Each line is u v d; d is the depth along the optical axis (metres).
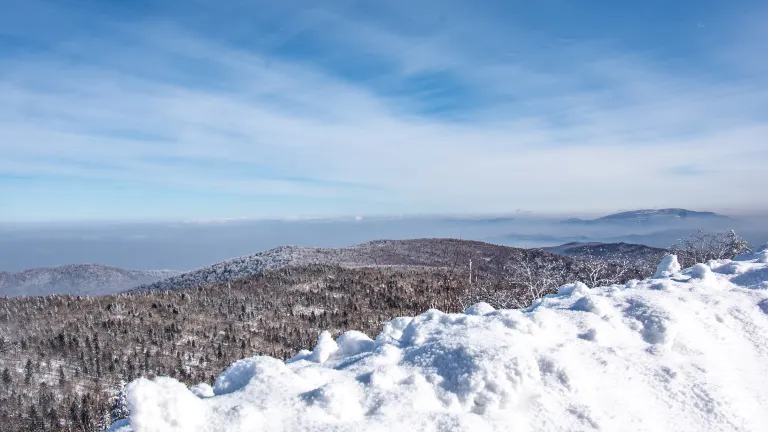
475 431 5.30
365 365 7.17
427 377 6.59
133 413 4.89
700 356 8.06
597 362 7.38
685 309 9.64
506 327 8.22
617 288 11.48
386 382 6.38
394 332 9.29
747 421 6.51
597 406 6.30
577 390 6.54
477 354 6.70
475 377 6.26
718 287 11.62
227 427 5.12
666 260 14.34
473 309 9.91
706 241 34.91
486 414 5.89
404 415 5.58
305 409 5.56
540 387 6.43
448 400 6.12
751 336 9.12
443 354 7.05
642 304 9.58
